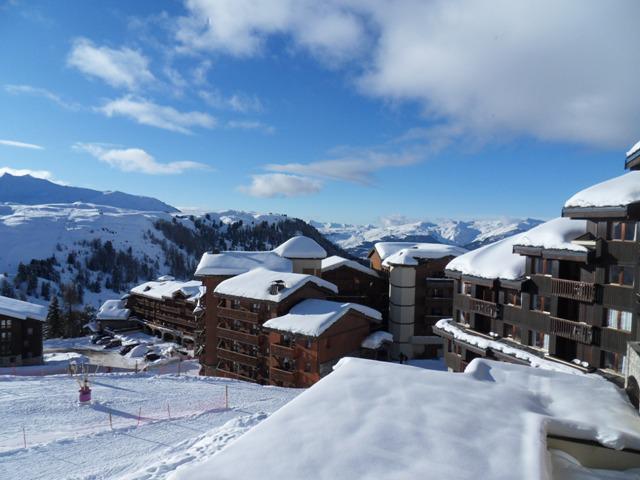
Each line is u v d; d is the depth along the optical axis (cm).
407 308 4953
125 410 2492
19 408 2489
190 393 2939
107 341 8156
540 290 2267
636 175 1866
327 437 630
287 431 651
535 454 596
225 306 4578
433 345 4991
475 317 2817
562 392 1018
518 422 735
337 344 3850
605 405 948
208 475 524
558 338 2144
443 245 5447
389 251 5950
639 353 1044
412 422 695
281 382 3894
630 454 754
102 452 1736
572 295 2023
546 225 2336
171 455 1647
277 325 3803
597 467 773
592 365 1948
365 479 518
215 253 5512
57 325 9062
